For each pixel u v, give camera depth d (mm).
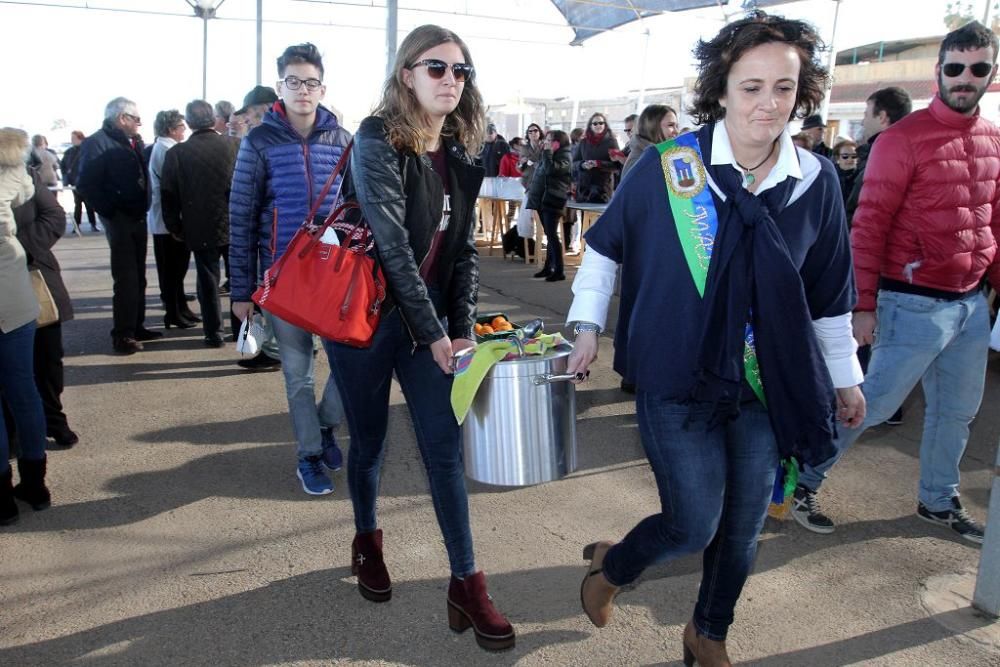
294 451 4098
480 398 2307
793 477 2205
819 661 2432
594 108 19750
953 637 2551
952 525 3252
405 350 2377
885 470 3879
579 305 2111
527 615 2646
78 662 2385
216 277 6102
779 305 1855
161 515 3367
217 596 2748
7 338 3209
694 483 1974
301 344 3479
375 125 2209
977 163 2914
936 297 2982
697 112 2010
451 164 2367
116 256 5879
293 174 3471
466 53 2230
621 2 14695
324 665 2385
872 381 3119
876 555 3064
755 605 2723
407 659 2416
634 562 2225
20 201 3391
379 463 2611
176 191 5816
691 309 1906
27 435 3324
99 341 6426
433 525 3277
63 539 3154
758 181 1924
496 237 12898
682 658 2426
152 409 4750
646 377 1967
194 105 5754
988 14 6945
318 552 3061
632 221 1981
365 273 2281
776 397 1911
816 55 1880
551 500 3523
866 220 3010
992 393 5035
